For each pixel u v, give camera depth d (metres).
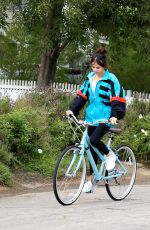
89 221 11.16
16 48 41.09
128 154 14.02
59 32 28.12
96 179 13.18
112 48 33.19
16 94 26.69
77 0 26.34
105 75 12.85
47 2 26.44
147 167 19.17
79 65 43.59
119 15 30.03
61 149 18.44
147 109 22.81
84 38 28.33
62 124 18.83
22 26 29.67
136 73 43.41
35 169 16.58
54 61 31.84
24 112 18.14
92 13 28.53
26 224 10.84
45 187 15.34
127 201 13.55
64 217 11.49
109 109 12.88
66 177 12.78
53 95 20.92
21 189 14.90
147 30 30.08
